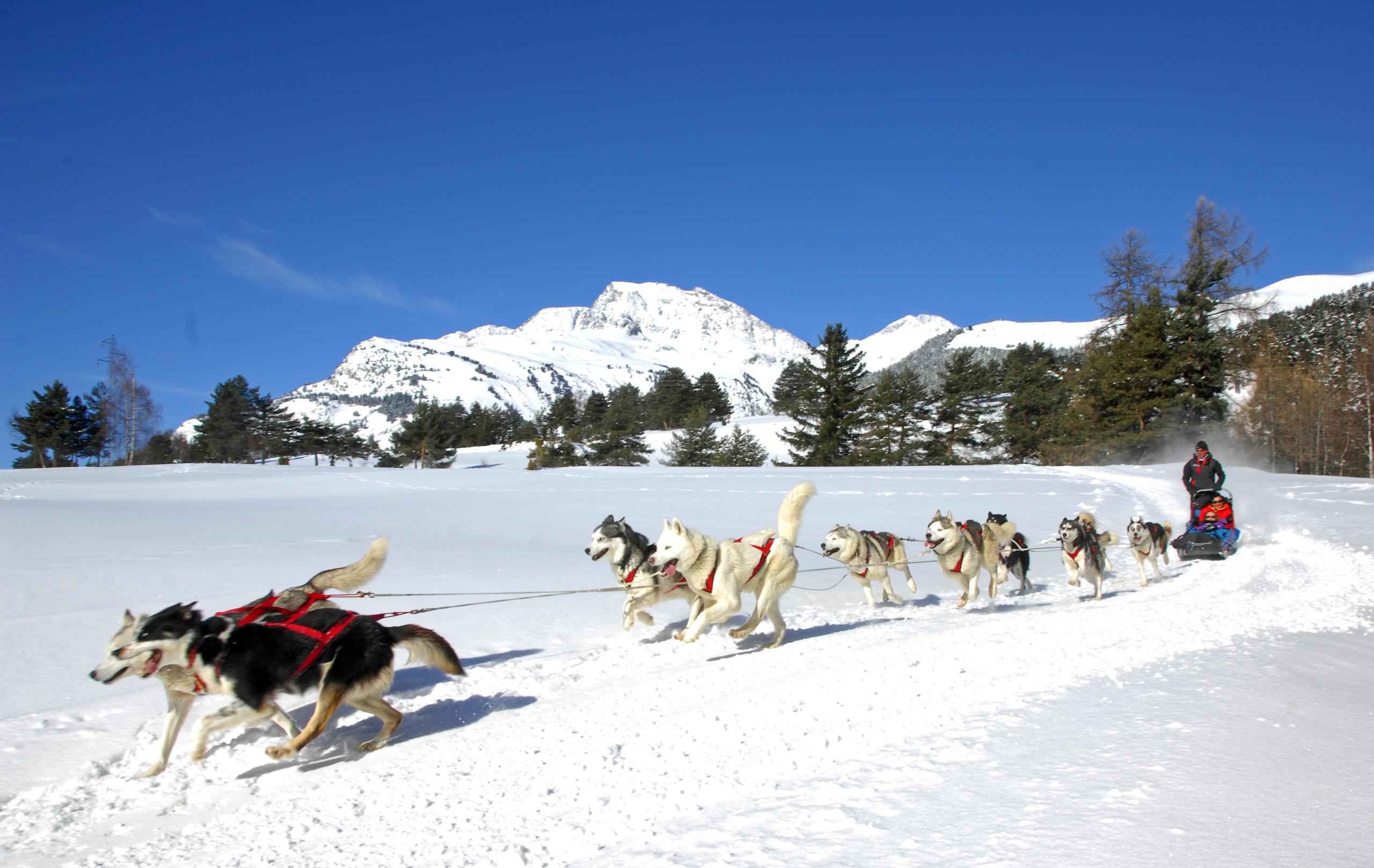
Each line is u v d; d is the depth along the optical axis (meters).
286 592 6.09
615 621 9.14
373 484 33.75
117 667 4.93
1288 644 6.68
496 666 7.20
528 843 3.62
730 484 30.97
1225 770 3.80
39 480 35.84
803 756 4.39
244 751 5.44
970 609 10.24
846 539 10.42
